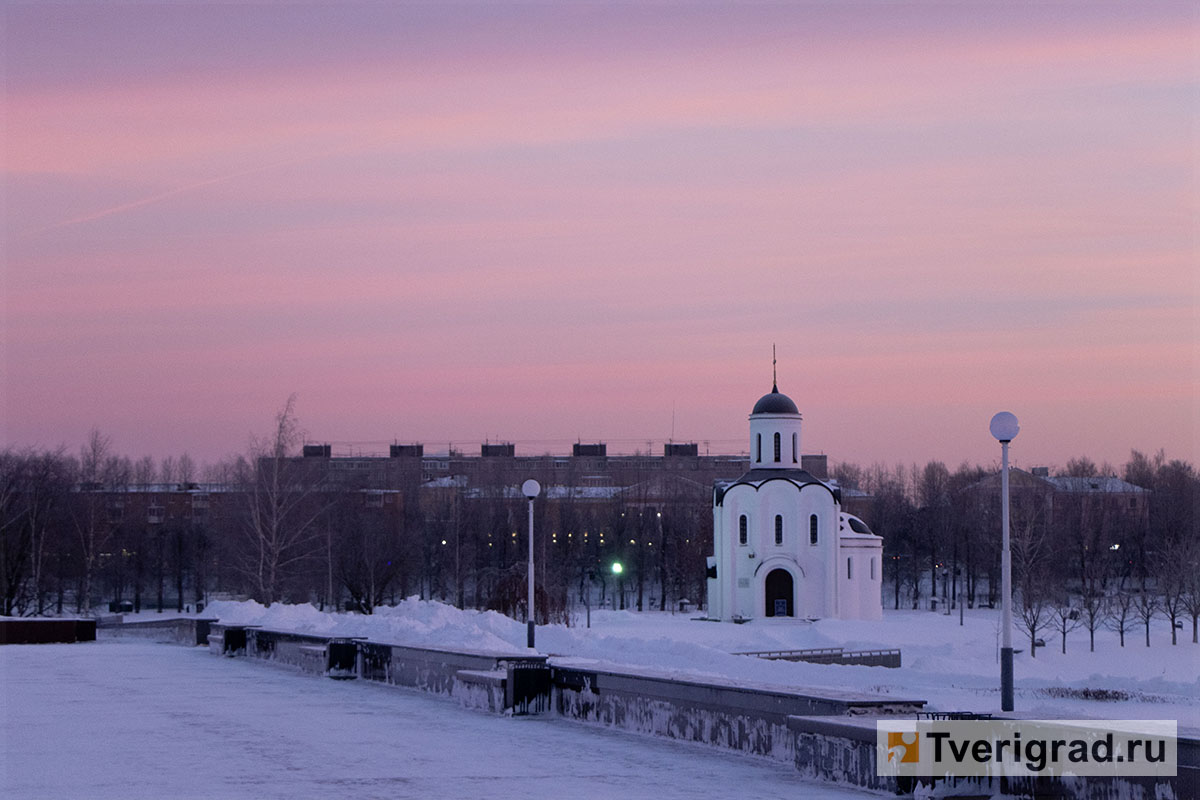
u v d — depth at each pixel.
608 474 162.25
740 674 40.09
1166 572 88.06
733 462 167.62
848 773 14.04
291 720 20.80
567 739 18.45
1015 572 94.38
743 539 92.44
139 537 101.12
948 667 45.59
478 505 115.31
